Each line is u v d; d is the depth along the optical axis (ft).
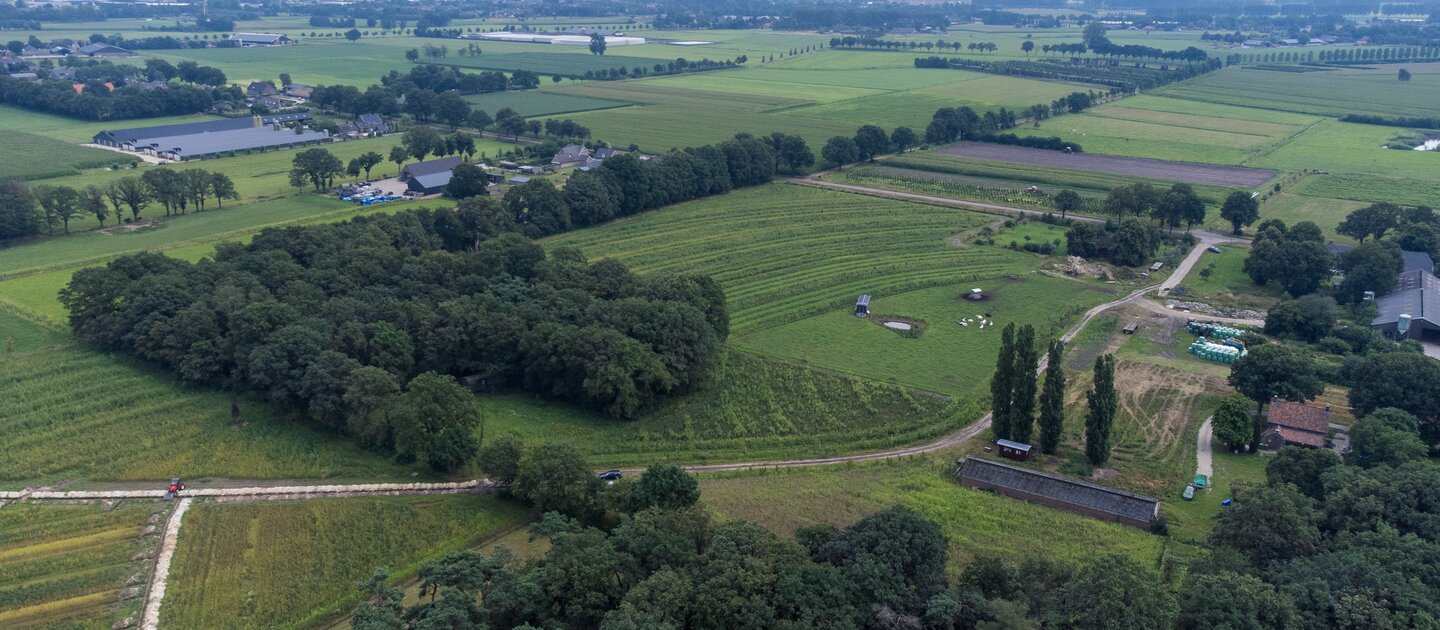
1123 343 586.04
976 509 398.62
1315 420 458.09
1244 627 281.54
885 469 435.94
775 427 472.44
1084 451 451.12
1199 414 490.08
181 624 320.50
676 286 556.51
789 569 299.17
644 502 362.74
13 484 405.18
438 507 391.04
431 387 424.46
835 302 642.63
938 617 290.15
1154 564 357.61
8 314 579.48
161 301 518.37
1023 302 651.66
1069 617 288.51
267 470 418.51
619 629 268.82
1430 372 455.63
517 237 625.82
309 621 322.96
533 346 493.36
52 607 326.85
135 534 369.30
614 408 469.57
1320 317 578.25
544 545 367.86
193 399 476.54
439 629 277.03
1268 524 335.26
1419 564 307.37
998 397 449.89
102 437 440.86
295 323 488.85
